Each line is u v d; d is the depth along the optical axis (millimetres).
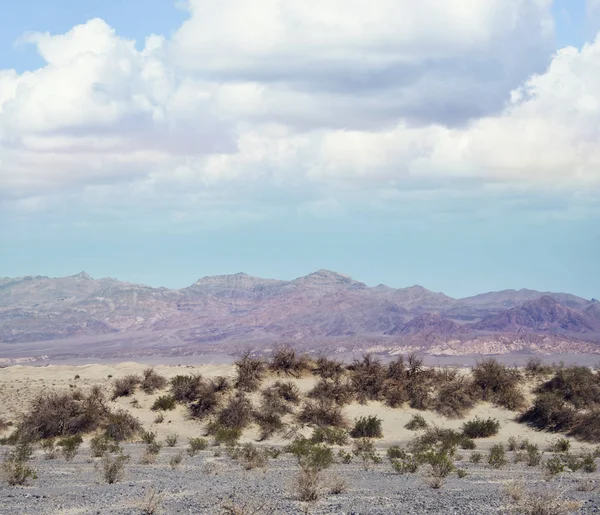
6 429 48656
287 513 19219
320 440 46375
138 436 48094
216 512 19125
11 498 22906
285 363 58219
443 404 52875
